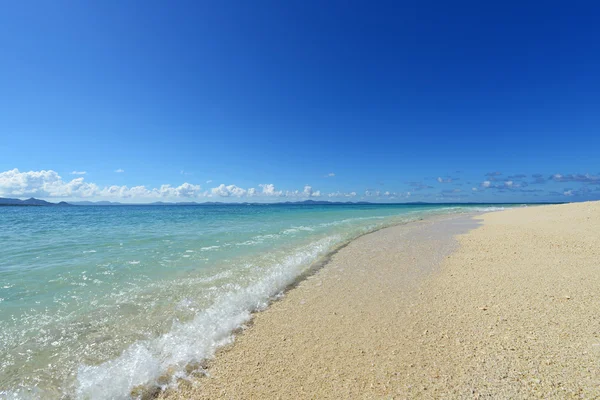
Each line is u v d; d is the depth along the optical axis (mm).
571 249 9305
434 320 4859
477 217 26031
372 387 3254
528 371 3359
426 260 9102
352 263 9070
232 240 13672
